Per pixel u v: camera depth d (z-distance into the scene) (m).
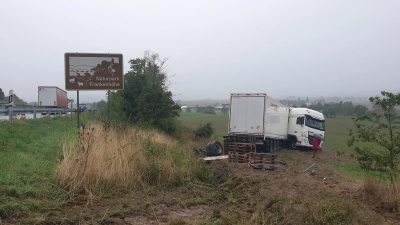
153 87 23.75
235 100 21.03
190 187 9.53
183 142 24.31
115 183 8.35
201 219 6.77
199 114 88.69
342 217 6.53
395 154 8.69
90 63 17.72
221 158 15.90
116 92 23.12
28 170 8.12
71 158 8.15
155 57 28.95
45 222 5.76
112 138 10.55
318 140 20.67
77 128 17.34
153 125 22.39
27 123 17.30
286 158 19.64
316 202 7.66
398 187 8.48
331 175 13.06
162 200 7.97
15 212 5.88
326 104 90.44
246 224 6.54
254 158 13.66
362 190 9.16
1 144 10.59
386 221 7.22
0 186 6.68
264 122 20.38
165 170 9.81
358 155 9.68
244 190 9.58
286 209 7.62
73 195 7.33
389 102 8.87
